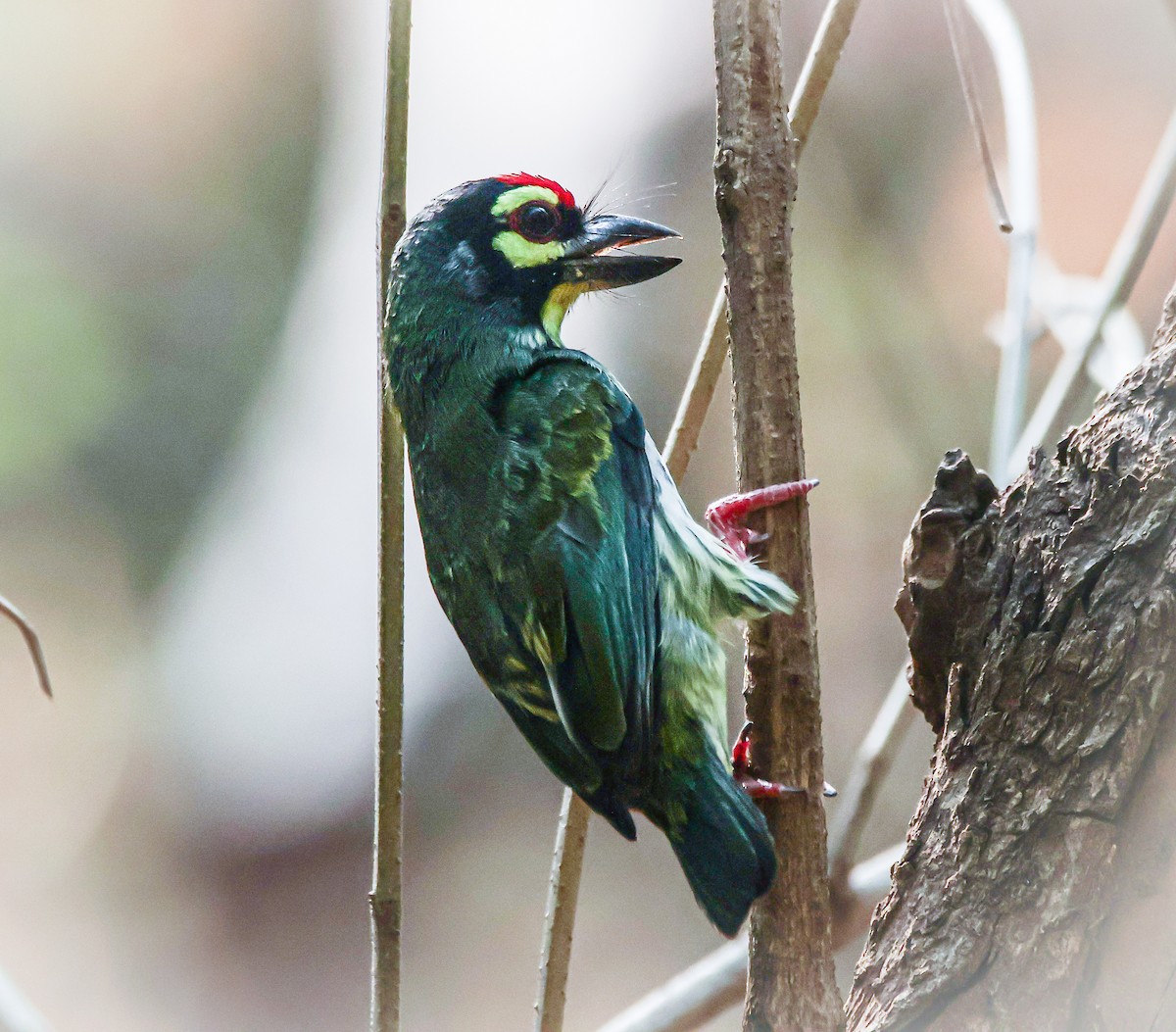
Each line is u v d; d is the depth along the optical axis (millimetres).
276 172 18156
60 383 17438
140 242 18156
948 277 13727
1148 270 12023
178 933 15312
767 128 4707
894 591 13125
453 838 14508
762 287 4719
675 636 5594
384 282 5113
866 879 6738
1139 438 4223
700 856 4906
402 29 5098
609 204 6824
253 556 16344
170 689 16234
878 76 13922
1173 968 3732
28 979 14820
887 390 13539
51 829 15875
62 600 16938
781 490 4750
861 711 12875
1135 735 3910
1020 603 4246
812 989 4668
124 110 18406
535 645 5582
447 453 5906
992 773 4117
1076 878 3871
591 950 13516
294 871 15461
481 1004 13820
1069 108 14266
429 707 14617
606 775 5328
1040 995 3828
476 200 6211
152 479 17234
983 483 4555
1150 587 4035
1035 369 13102
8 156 18047
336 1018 14719
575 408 5844
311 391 17016
